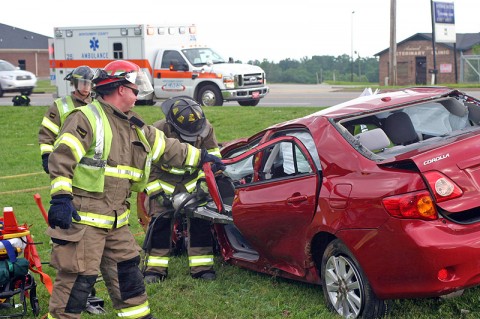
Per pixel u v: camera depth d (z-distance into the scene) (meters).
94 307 5.84
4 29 75.19
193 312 5.73
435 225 4.83
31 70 74.88
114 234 4.81
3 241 5.45
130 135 4.80
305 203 5.62
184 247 7.46
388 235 4.92
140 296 4.89
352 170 5.30
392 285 5.00
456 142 5.10
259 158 6.43
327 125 5.71
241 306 5.85
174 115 6.54
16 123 19.75
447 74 53.81
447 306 5.37
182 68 22.06
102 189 4.66
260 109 18.95
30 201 10.87
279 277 6.51
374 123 6.20
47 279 5.71
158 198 6.65
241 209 6.21
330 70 91.25
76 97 6.52
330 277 5.51
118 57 23.41
